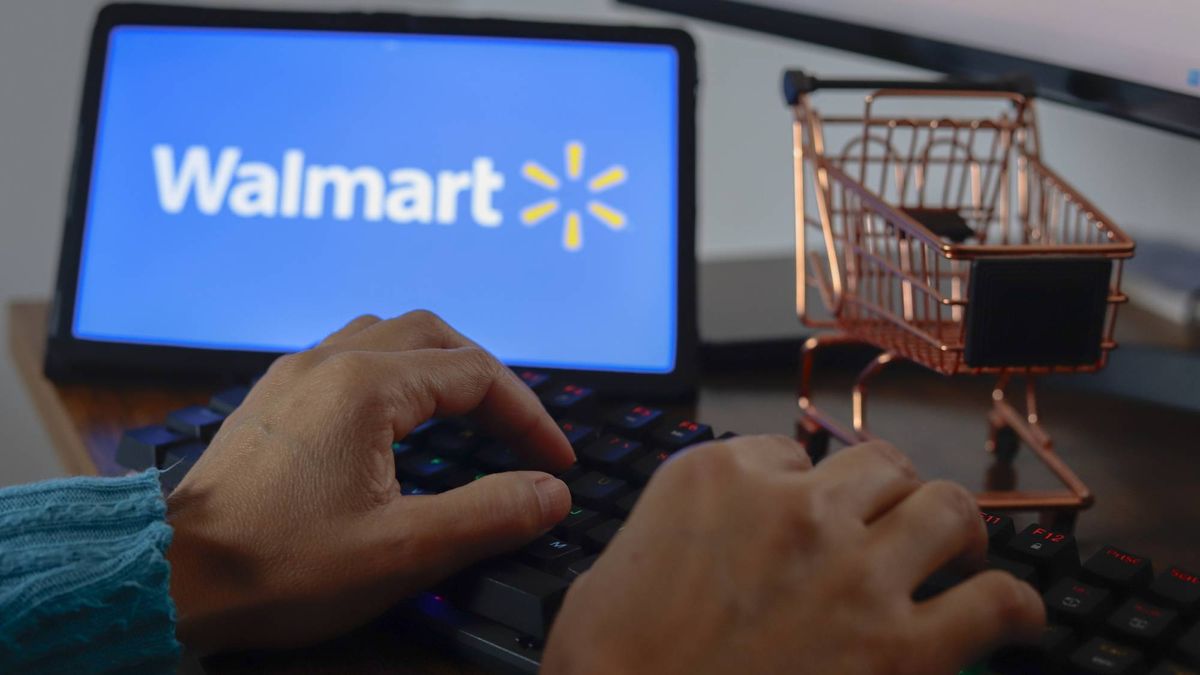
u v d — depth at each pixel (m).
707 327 0.85
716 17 0.99
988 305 0.58
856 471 0.40
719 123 1.33
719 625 0.36
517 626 0.45
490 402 0.55
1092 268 0.58
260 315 0.78
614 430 0.61
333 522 0.46
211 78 0.80
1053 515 0.58
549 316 0.76
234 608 0.45
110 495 0.46
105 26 0.81
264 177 0.79
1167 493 0.61
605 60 0.78
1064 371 0.61
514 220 0.77
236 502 0.47
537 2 1.59
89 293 0.79
